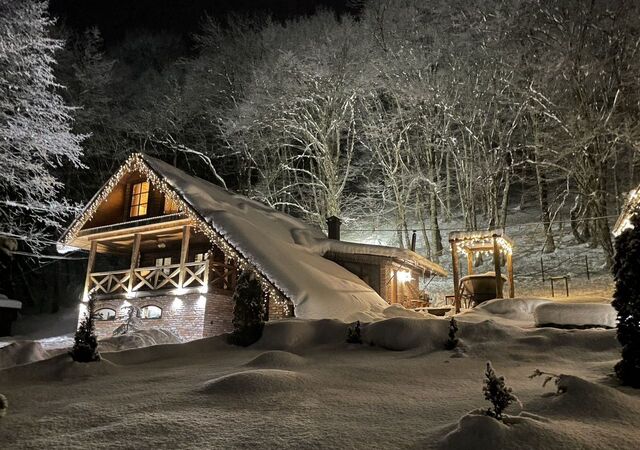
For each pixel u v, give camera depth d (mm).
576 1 24672
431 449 4516
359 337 10516
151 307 20234
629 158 29547
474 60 30406
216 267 19938
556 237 29094
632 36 24438
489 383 4984
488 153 32531
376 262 21688
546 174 33438
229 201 21562
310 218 35906
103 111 36031
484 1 28328
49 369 8688
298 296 15055
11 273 33094
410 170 35906
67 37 34281
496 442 4445
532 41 26750
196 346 10953
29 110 20109
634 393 6262
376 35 34188
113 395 6992
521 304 15547
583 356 8695
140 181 21812
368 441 4781
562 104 26578
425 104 34094
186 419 5602
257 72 33375
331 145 36000
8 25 18812
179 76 40062
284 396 6410
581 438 4590
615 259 7145
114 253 24516
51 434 5375
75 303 34062
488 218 32844
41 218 21250
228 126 34250
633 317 6750
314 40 34000
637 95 25328
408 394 6539
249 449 4699
